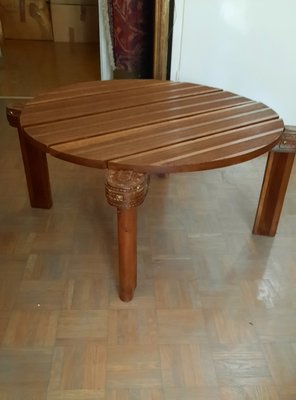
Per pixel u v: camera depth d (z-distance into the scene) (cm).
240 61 234
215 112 147
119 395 110
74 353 121
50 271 150
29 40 446
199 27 224
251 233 174
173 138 126
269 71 237
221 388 113
